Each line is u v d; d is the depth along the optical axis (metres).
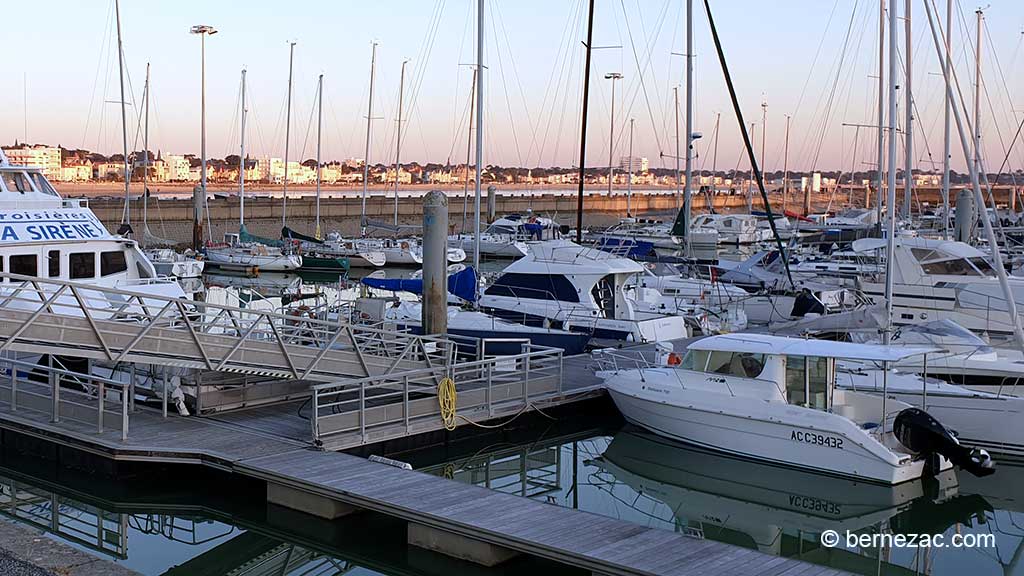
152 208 57.16
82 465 13.33
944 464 13.59
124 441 12.82
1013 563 11.31
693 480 14.64
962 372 16.00
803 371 14.29
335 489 11.11
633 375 16.27
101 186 108.81
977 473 12.90
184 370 14.72
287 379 15.84
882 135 30.80
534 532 9.76
